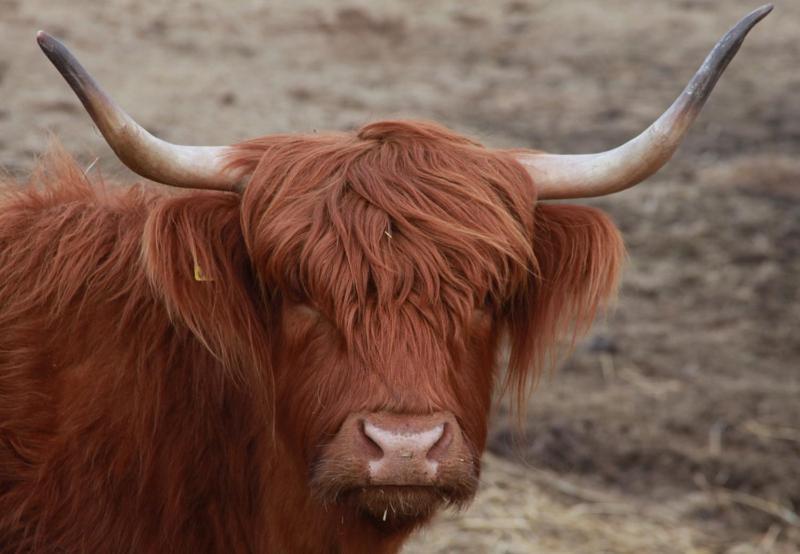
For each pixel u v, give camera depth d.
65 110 25.05
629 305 22.47
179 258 9.14
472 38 38.66
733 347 21.28
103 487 9.98
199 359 10.08
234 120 27.05
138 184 10.84
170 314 9.43
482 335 9.48
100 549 10.02
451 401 8.88
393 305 8.85
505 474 17.34
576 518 16.52
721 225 25.67
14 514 9.98
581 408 19.03
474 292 9.13
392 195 9.16
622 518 16.66
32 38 30.34
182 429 10.10
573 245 9.93
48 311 10.05
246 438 10.21
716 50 9.25
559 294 10.04
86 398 9.92
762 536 16.61
